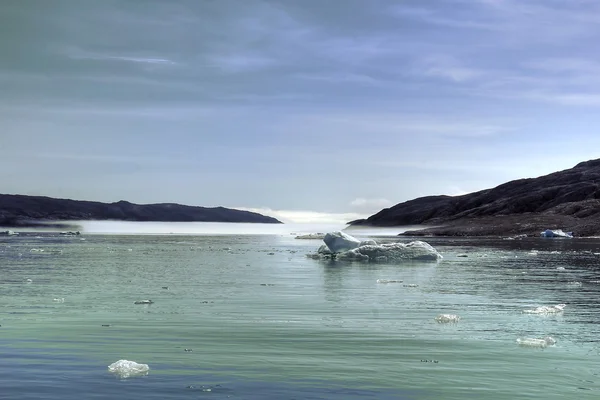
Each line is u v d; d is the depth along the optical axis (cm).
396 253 4691
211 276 3234
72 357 1322
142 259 4759
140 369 1216
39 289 2556
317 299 2272
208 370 1226
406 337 1554
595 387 1138
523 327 1705
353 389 1115
